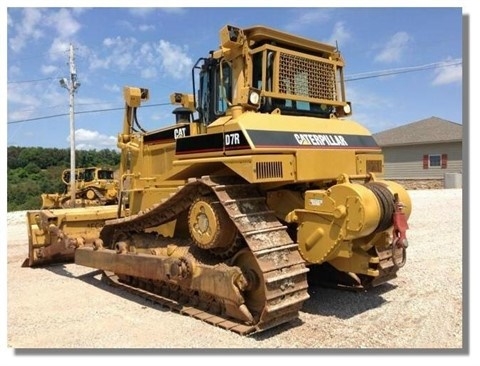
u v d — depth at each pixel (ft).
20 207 107.34
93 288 23.24
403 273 23.50
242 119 16.76
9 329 17.16
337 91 21.80
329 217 16.61
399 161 111.65
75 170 87.45
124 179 26.35
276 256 15.74
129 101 25.98
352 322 16.94
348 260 17.84
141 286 22.29
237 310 16.52
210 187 16.94
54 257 28.58
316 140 18.30
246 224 16.07
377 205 16.21
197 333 16.25
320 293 20.66
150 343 15.47
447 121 112.78
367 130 21.76
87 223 28.66
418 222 42.32
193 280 17.95
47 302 20.71
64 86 86.48
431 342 15.05
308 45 20.45
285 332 16.10
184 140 19.12
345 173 19.10
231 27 18.04
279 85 18.95
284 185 18.25
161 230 21.71
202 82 20.95
